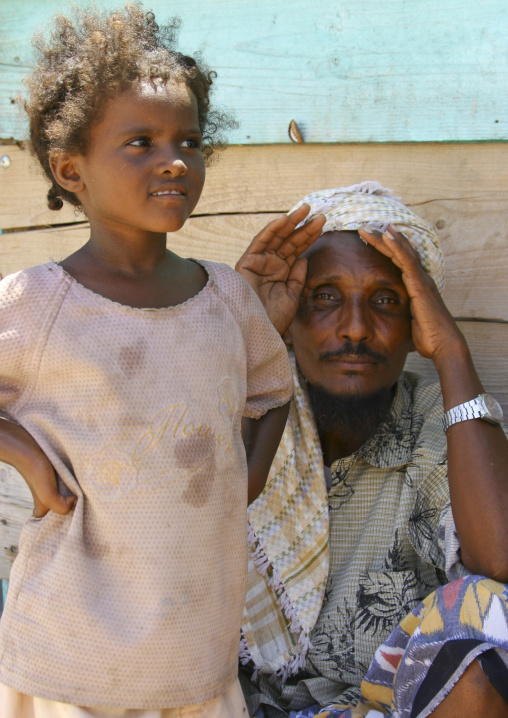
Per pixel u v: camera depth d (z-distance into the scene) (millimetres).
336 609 1821
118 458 1209
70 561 1210
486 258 2176
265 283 1917
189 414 1244
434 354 1821
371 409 1871
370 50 2133
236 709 1386
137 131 1212
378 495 1885
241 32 2205
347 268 1849
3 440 1225
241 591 1364
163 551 1222
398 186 2201
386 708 1586
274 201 2287
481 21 2053
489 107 2082
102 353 1206
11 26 2301
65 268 1280
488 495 1590
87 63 1243
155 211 1224
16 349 1204
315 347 1896
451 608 1416
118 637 1201
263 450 1583
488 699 1335
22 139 2328
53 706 1230
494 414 1681
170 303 1292
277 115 2217
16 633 1245
